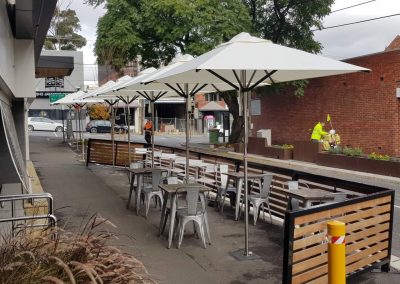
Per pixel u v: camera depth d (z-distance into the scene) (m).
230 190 9.03
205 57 6.33
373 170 16.94
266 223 8.30
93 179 13.89
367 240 5.58
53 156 21.34
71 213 9.10
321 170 18.55
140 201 9.80
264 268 5.97
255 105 30.02
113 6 24.48
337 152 19.27
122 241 7.14
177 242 7.11
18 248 3.39
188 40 24.31
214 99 53.88
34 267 3.07
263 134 25.20
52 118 47.38
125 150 16.97
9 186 9.73
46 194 4.86
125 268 3.43
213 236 7.46
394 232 8.16
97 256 3.36
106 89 13.20
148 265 6.06
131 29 24.30
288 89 26.62
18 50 11.38
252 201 8.27
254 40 6.32
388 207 5.86
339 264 3.81
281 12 26.70
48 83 45.34
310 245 4.73
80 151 24.05
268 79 8.03
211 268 5.97
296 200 7.14
